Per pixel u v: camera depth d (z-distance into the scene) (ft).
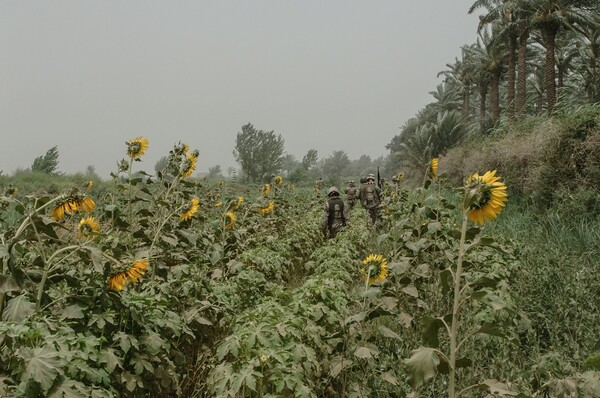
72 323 8.63
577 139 30.53
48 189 54.03
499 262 16.80
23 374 6.34
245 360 9.20
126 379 8.66
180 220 15.14
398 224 16.19
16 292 8.50
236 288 14.96
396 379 9.77
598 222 23.62
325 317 11.84
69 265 9.73
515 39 79.51
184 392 11.55
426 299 14.82
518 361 10.89
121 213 12.53
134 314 9.25
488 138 57.36
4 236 8.96
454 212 25.54
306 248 27.53
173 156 16.51
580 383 6.54
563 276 15.16
